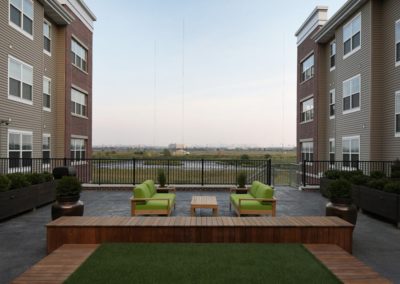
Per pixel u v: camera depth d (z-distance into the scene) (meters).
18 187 8.84
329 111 18.94
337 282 3.93
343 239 5.53
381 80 13.43
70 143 17.55
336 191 6.54
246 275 4.14
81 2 18.89
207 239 5.54
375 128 13.43
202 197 9.16
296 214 9.10
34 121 14.02
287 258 4.75
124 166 15.74
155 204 8.01
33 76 13.93
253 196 8.98
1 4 11.67
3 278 4.50
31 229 7.27
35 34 14.08
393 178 10.14
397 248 5.99
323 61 19.47
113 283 3.90
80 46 19.45
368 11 13.74
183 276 4.11
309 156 21.22
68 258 4.73
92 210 9.55
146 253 4.94
